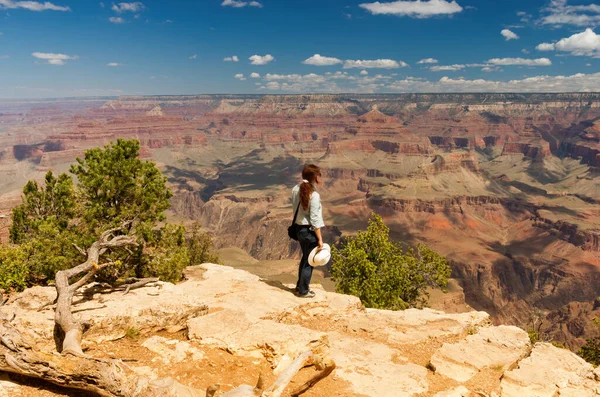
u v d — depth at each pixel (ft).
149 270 55.47
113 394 18.10
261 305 32.81
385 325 33.96
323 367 23.16
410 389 23.34
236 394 18.20
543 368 27.30
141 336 25.98
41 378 18.69
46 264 50.39
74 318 23.80
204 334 25.67
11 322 23.81
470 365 26.76
